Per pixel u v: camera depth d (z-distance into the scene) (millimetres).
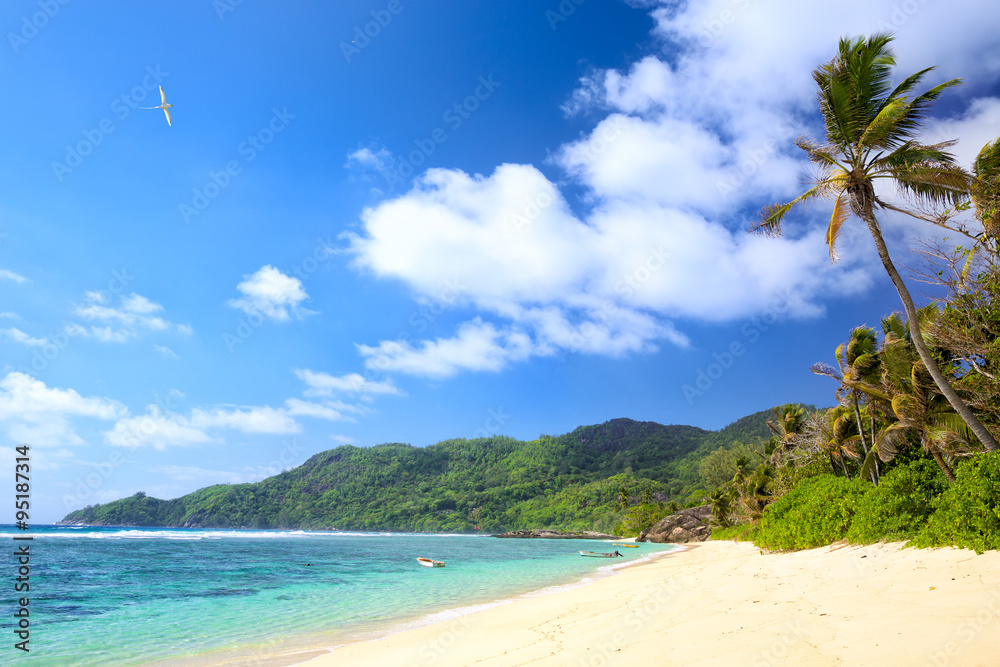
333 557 47594
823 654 6188
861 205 18234
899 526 16047
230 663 9953
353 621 14586
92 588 23484
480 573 30906
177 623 14688
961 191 17578
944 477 22844
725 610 10297
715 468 148500
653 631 9156
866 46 18219
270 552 53438
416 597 19672
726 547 48219
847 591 10195
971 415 16672
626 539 110938
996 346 17281
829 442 37219
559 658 8055
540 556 51500
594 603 14914
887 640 6328
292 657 10312
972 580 8945
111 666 9883
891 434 25375
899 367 25484
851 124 18391
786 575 14812
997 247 16922
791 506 31406
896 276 17969
